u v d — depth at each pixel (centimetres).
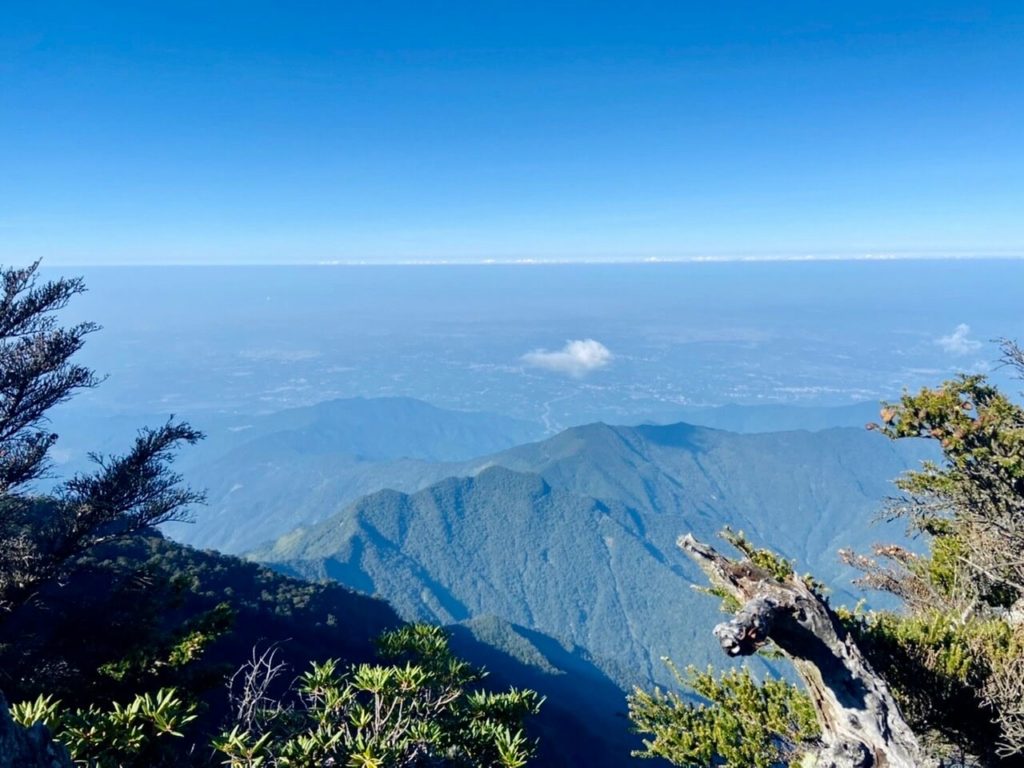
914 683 891
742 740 905
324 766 444
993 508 948
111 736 435
